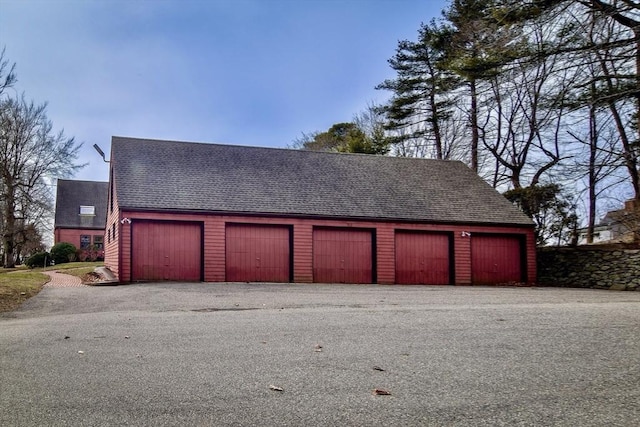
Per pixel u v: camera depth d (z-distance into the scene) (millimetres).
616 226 20562
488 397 3357
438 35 24484
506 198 22703
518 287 17922
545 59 11445
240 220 17094
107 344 5391
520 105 21719
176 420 2889
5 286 11828
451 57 14992
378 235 18453
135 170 17656
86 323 7137
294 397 3355
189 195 17047
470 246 19453
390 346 5168
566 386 3637
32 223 32031
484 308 8828
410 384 3686
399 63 28594
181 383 3719
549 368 4195
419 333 5977
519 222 19953
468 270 19219
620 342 5344
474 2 12734
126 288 13367
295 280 17406
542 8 10953
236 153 20641
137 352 4922
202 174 18531
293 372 4059
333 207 18359
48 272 20703
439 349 5004
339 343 5348
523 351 4898
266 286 14820
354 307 9164
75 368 4230
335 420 2895
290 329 6340
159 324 6922
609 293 14016
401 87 28812
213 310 8836
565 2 10734
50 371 4125
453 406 3158
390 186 20750
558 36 11281
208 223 16703
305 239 17672
